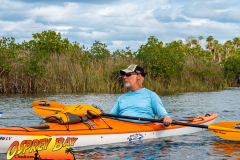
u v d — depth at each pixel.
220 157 3.44
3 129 3.34
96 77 14.93
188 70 18.55
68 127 3.75
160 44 18.56
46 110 5.19
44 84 14.16
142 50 17.56
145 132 4.36
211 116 5.67
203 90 17.12
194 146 3.98
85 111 4.03
